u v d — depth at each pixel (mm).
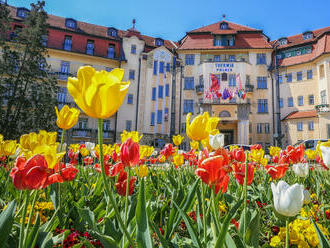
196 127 1315
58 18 36969
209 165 1114
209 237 1506
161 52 35562
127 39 35594
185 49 37750
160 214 2207
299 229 1593
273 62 37531
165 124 33594
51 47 31656
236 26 41969
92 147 4520
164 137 33062
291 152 2701
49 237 1333
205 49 37594
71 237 1527
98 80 822
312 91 33875
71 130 30203
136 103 33531
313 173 4055
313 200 2908
